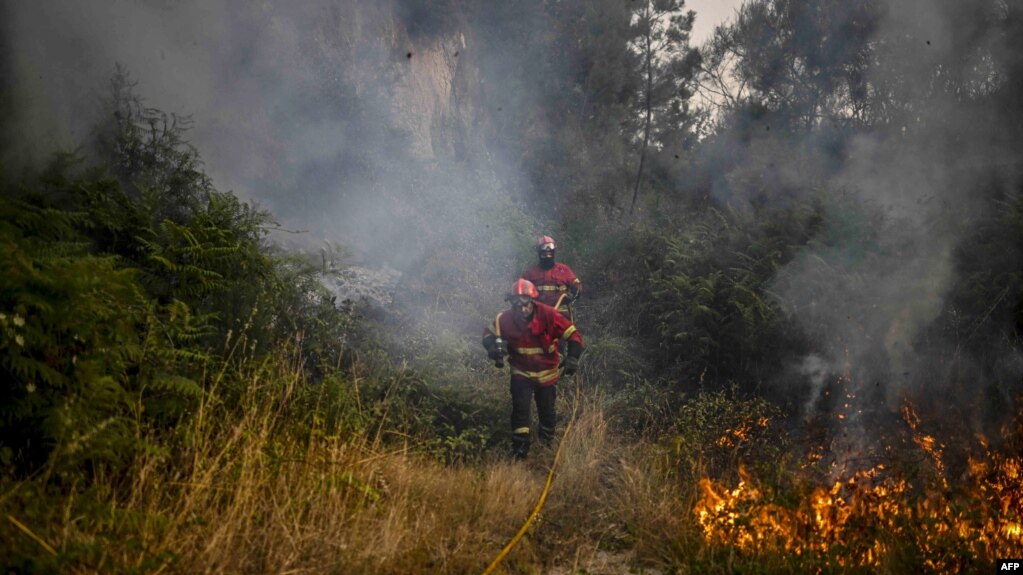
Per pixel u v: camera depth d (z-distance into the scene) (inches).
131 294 180.7
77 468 147.7
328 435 196.2
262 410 193.5
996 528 175.9
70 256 178.2
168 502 154.5
